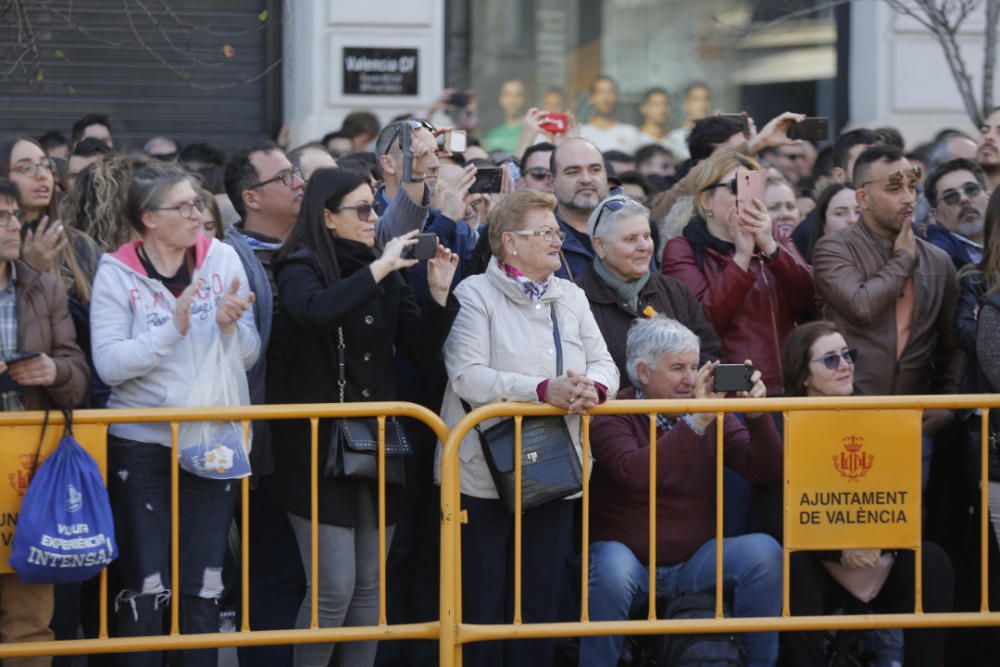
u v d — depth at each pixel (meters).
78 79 36.62
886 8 37.66
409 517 21.52
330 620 19.30
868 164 22.45
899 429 19.25
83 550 17.75
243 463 18.66
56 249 19.00
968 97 30.59
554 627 18.98
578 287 20.77
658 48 39.31
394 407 18.66
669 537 20.12
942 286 22.62
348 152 29.70
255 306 20.16
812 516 19.22
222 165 31.23
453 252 21.02
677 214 23.91
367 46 36.62
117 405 18.78
